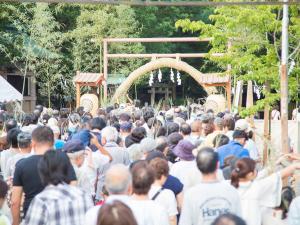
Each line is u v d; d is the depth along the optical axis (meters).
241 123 20.20
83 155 14.57
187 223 11.27
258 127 34.03
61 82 59.31
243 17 26.73
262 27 26.95
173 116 28.50
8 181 15.09
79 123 25.67
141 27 65.06
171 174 14.87
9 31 58.59
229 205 11.20
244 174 12.09
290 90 26.36
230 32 28.09
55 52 57.97
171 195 12.56
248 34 27.61
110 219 7.51
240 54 28.64
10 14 57.34
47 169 10.83
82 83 47.75
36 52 56.47
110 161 17.06
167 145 16.91
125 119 23.92
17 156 15.30
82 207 10.72
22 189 12.67
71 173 10.99
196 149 17.17
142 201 10.59
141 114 28.05
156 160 12.65
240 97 42.62
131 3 11.18
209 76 46.22
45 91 59.88
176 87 80.44
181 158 14.94
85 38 59.75
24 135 15.26
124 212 7.58
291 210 11.51
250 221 11.89
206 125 21.27
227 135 20.38
